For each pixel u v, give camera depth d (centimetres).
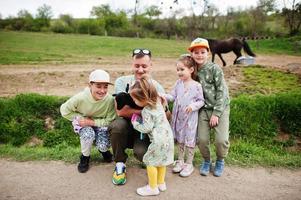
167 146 378
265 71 1170
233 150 537
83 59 1602
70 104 424
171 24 4653
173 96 439
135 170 441
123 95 399
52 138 639
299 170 459
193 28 4422
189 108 406
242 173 443
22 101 685
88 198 369
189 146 421
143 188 380
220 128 418
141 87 373
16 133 645
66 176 418
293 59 1834
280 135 657
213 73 417
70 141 638
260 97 710
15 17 5547
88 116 435
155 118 375
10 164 450
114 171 433
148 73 425
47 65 1348
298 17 3697
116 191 386
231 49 1402
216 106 410
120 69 1286
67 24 5238
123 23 5381
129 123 410
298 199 382
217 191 393
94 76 407
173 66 1432
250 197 382
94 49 2156
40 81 1015
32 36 3322
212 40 1380
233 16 5294
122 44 2652
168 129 383
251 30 4262
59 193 378
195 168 454
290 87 949
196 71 427
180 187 399
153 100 375
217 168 434
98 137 435
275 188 406
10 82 992
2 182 400
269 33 4194
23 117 667
